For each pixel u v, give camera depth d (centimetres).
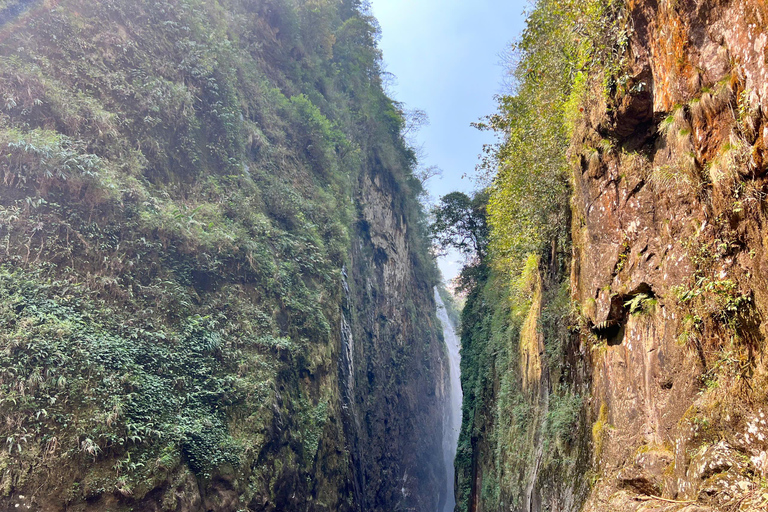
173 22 1744
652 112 633
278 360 1532
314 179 2469
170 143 1555
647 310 645
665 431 573
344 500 1894
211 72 1831
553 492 1023
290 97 2638
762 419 403
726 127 450
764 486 383
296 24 2961
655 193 620
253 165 1988
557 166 1044
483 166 1619
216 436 1191
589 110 802
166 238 1352
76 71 1348
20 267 1020
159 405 1102
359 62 4144
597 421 812
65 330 998
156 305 1236
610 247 749
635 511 553
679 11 523
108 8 1552
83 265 1132
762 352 407
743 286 428
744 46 416
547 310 1188
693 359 518
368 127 3844
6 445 852
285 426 1463
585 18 761
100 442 954
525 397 1564
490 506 1780
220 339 1356
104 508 922
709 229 484
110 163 1291
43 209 1105
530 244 1295
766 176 388
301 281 1862
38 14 1342
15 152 1077
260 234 1736
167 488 1022
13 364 905
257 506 1227
